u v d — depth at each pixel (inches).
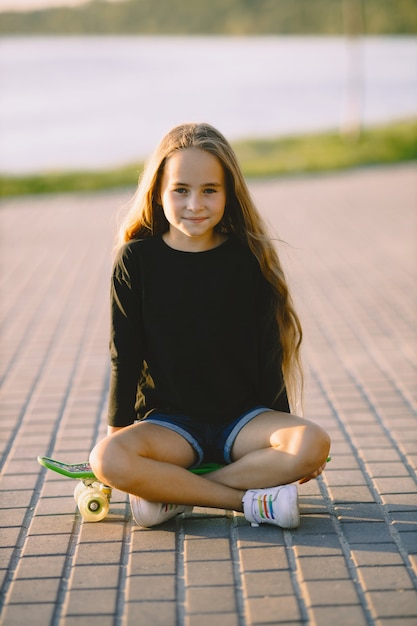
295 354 128.6
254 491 119.6
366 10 2549.2
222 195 119.8
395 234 406.6
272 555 111.7
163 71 1536.7
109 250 386.3
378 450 151.4
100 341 237.0
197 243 121.6
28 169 697.6
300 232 420.8
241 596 102.1
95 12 3585.1
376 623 95.7
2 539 119.5
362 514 124.5
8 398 188.2
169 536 118.2
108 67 1620.3
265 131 885.8
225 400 123.2
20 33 3577.8
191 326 120.7
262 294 124.0
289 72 1483.8
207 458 126.7
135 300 121.4
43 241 416.8
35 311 275.3
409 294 283.7
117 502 131.2
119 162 714.2
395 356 214.4
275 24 3225.9
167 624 96.5
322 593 102.1
